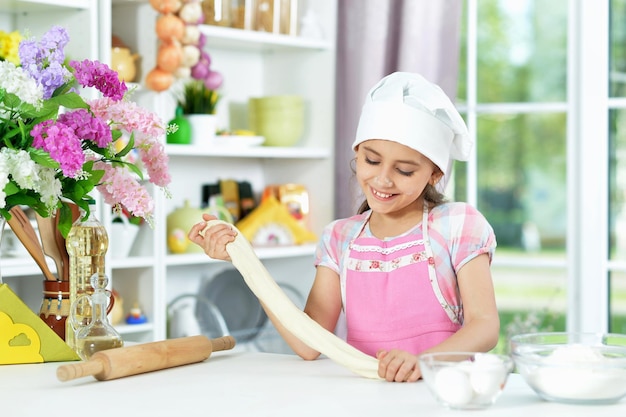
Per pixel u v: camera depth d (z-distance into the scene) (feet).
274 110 12.33
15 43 9.32
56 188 5.91
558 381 4.81
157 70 10.84
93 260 6.44
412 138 6.22
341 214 12.45
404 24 11.78
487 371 4.66
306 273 12.77
